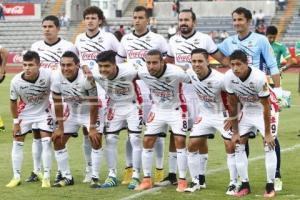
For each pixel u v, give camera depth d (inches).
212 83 642.2
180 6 3388.3
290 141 991.6
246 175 644.7
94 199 627.2
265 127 626.5
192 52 647.1
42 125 699.4
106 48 741.9
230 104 638.5
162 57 672.4
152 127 679.1
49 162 696.4
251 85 618.5
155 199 626.5
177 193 654.5
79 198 631.8
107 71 669.9
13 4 3435.0
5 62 969.5
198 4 3366.1
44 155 693.9
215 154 883.4
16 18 3432.6
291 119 1272.1
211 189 671.1
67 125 699.4
